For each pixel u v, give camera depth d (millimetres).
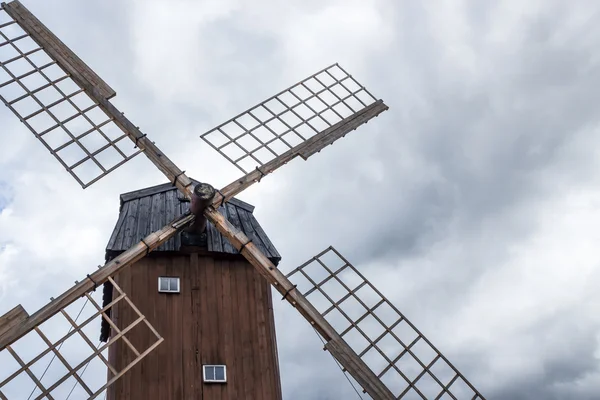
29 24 17562
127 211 17141
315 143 17781
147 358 14281
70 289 13188
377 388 13539
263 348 15070
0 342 12273
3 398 11742
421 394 14141
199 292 15383
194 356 14562
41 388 12180
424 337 15359
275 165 16766
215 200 15094
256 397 14438
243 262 16156
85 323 12938
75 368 12469
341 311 15211
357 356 13836
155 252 15500
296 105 18891
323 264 15875
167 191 18141
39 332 12609
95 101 16297
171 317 14883
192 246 15906
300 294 14398
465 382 14969
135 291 15000
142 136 15789
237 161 16938
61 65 16922
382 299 15875
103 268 13586
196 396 14109
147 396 13867
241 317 15352
